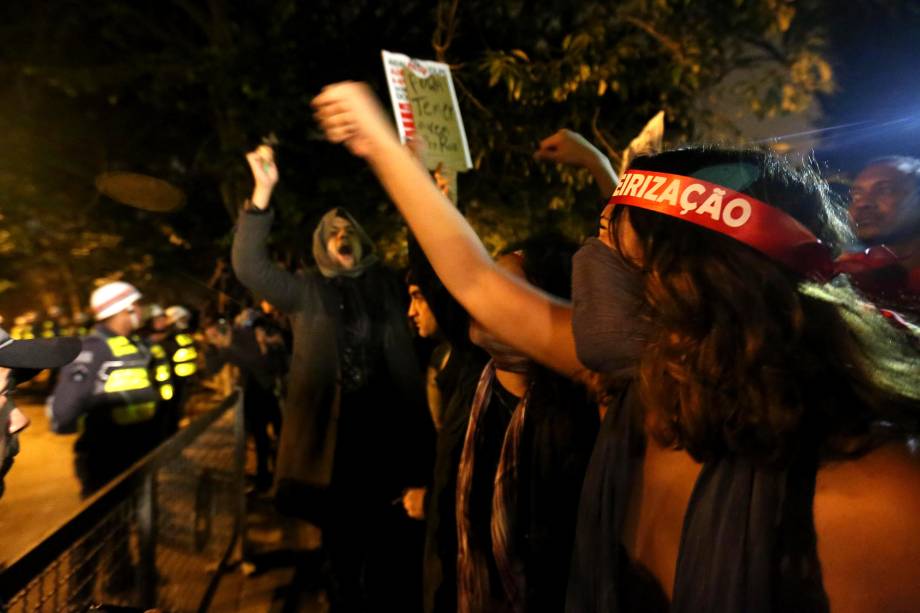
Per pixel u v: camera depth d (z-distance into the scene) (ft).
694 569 3.32
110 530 9.06
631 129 26.94
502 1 26.48
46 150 39.29
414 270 8.14
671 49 23.57
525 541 6.07
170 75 31.24
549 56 24.85
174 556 12.64
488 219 26.05
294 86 27.81
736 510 3.23
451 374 8.96
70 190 43.65
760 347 3.04
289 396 12.60
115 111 39.37
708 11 24.29
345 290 12.67
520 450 6.11
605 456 3.98
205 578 14.99
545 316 4.01
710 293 3.15
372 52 30.25
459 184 26.17
